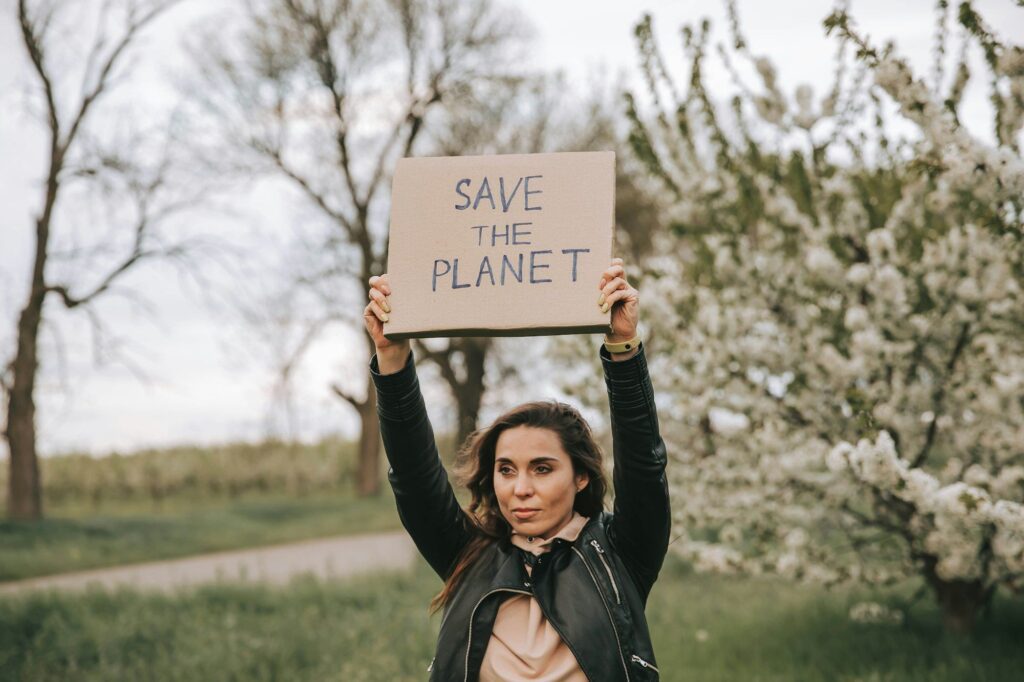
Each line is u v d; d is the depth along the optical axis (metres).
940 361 5.98
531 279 2.36
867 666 5.97
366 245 27.41
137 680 6.72
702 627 7.67
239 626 8.57
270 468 29.95
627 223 26.06
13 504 21.25
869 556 6.88
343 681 6.52
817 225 6.27
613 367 2.36
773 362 6.00
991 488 5.48
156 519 21.47
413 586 10.76
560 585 2.33
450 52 27.41
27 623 8.73
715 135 6.13
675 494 6.80
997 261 5.46
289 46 26.16
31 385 21.53
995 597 7.78
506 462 2.43
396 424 2.47
